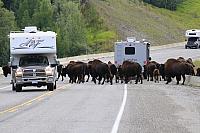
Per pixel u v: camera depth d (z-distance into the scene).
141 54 103.62
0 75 127.25
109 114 41.44
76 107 47.50
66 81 100.38
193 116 41.00
